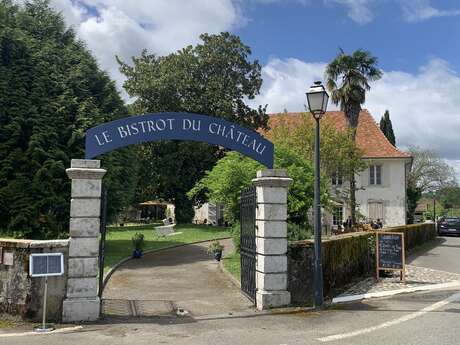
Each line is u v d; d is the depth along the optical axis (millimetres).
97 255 9008
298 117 32938
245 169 17312
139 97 38125
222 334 8000
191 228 36406
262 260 10250
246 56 39812
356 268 14102
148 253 22047
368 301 11016
